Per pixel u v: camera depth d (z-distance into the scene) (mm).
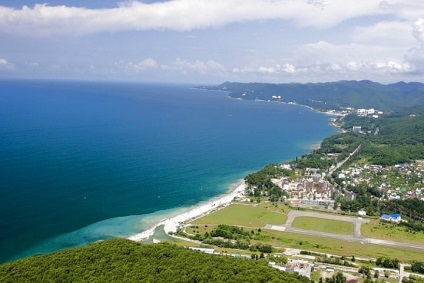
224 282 139125
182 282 138875
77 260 152625
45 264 148375
